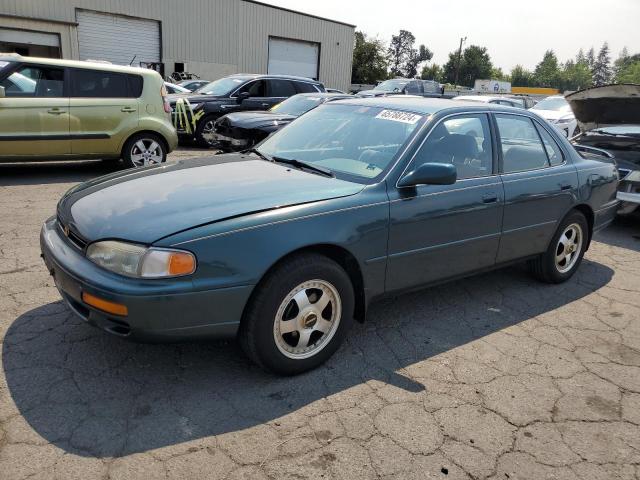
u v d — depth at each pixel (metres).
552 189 4.36
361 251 3.17
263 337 2.87
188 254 2.61
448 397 2.99
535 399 3.02
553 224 4.49
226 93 12.30
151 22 24.67
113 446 2.44
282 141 4.18
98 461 2.34
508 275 5.02
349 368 3.23
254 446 2.50
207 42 26.45
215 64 26.98
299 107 10.41
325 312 3.14
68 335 3.37
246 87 12.47
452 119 3.84
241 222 2.76
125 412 2.69
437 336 3.71
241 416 2.71
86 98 7.86
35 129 7.48
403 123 3.76
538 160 4.43
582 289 4.78
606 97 6.90
